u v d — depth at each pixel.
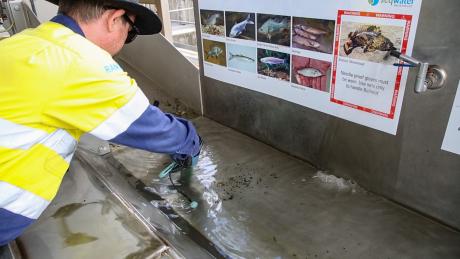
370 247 1.32
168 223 1.41
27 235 1.01
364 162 1.58
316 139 1.75
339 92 1.52
